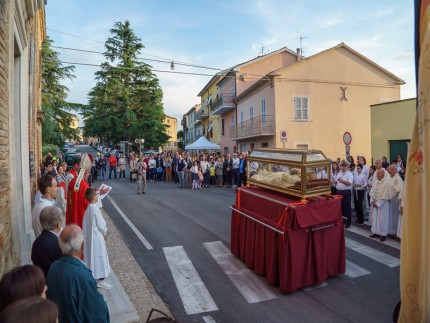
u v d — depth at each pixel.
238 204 6.69
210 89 39.72
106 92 39.00
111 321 4.28
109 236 8.26
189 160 19.33
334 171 10.86
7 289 1.98
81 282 2.71
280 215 5.34
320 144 23.58
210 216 10.53
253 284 5.55
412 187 1.60
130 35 39.41
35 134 10.72
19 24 5.83
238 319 4.45
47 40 25.84
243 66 29.55
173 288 5.41
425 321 1.50
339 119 24.00
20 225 6.22
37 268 2.13
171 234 8.44
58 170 10.26
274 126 22.88
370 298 4.99
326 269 5.55
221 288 5.40
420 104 1.51
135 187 18.89
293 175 5.54
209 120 41.34
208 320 4.44
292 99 23.09
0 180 4.02
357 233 8.60
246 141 28.88
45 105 24.05
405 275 1.62
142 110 40.38
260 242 5.80
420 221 1.57
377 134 17.62
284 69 22.84
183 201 13.52
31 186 8.68
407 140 16.16
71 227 2.92
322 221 5.40
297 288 5.24
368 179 11.12
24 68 6.71
